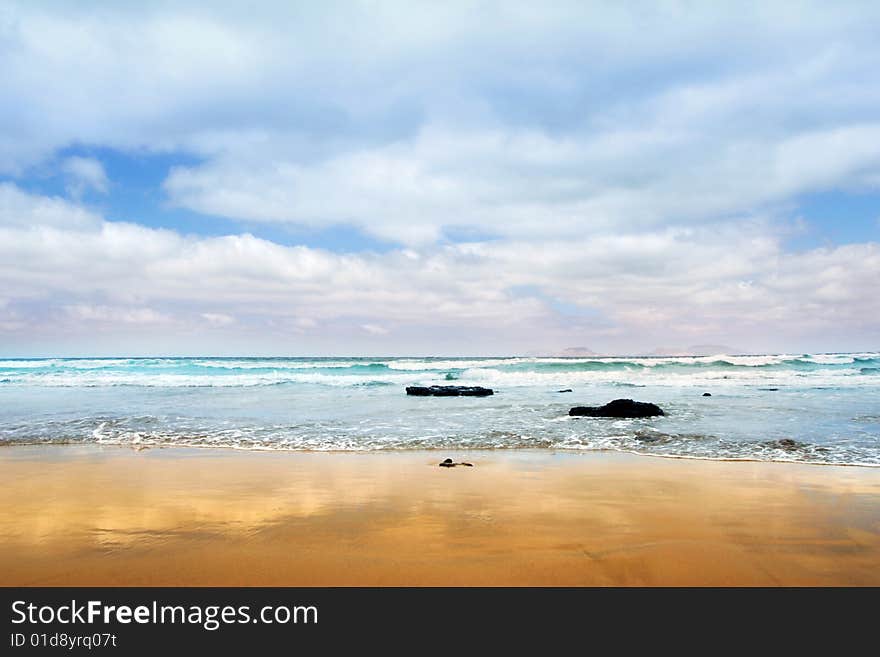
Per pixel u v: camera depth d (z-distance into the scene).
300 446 10.46
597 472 8.02
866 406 16.30
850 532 5.24
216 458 9.30
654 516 5.75
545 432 11.80
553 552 4.74
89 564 4.55
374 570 4.40
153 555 4.73
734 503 6.27
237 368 36.75
